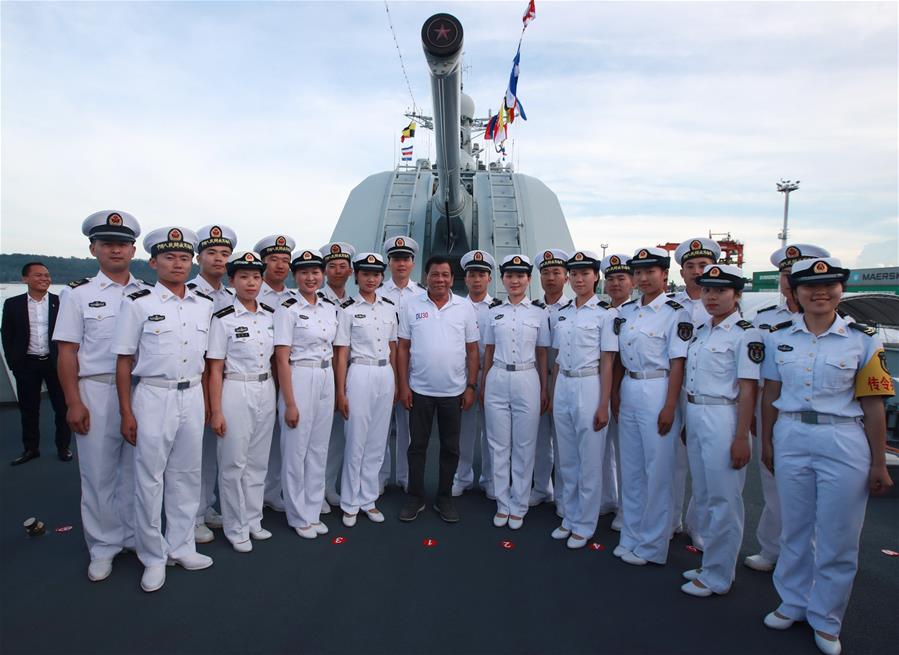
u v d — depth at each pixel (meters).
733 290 3.06
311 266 3.78
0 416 7.11
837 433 2.56
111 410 3.19
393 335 4.24
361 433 3.95
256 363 3.50
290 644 2.54
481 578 3.19
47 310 5.35
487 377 4.08
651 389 3.39
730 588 3.10
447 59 4.25
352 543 3.63
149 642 2.55
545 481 4.45
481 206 9.09
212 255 3.88
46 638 2.58
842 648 2.58
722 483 2.97
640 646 2.57
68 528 3.84
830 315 2.67
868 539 3.72
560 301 4.45
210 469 3.90
